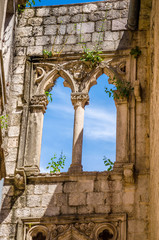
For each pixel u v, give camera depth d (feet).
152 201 62.34
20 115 73.20
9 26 76.13
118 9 78.23
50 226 65.67
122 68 74.54
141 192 65.82
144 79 72.54
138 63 73.72
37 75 76.33
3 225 66.44
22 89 74.90
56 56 76.48
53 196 67.51
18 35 78.69
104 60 75.00
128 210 65.05
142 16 73.87
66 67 75.72
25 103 73.87
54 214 66.44
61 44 77.15
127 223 64.28
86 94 73.15
